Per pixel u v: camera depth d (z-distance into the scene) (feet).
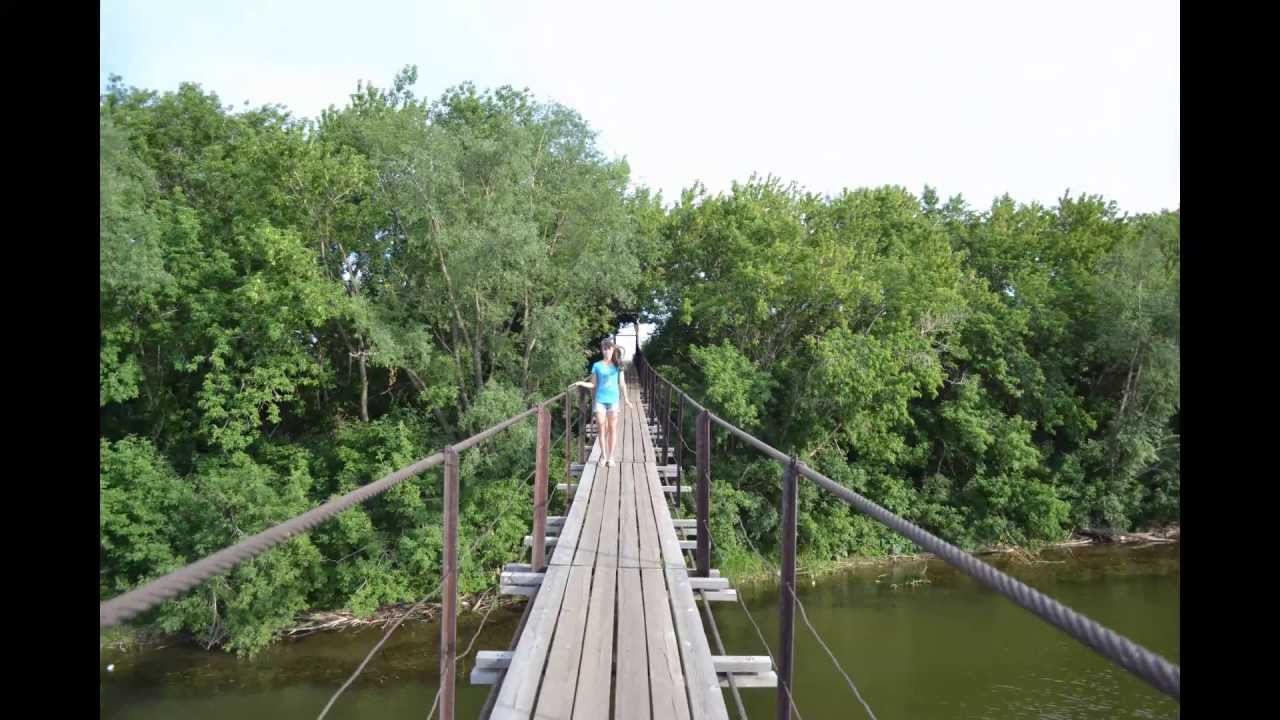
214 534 58.03
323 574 60.34
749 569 75.00
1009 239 114.73
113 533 59.11
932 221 118.11
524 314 78.69
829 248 87.10
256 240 66.54
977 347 98.68
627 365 128.06
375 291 78.64
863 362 81.05
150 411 69.41
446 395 73.77
